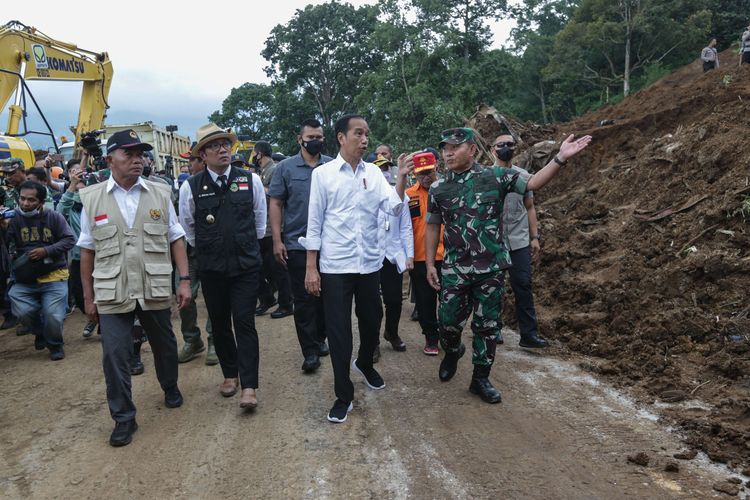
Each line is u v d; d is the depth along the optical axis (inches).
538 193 411.5
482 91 1298.0
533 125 585.0
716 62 762.2
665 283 214.2
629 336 203.2
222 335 184.1
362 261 163.9
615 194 319.6
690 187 265.0
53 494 131.0
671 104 498.9
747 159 250.5
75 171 281.0
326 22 1782.7
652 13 1263.5
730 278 201.2
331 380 199.2
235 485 131.6
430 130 1146.0
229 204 170.6
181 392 192.9
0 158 370.0
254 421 166.4
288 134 1881.2
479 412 165.2
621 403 164.2
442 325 178.5
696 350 182.2
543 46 1715.1
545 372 193.9
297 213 207.8
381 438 152.0
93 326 272.2
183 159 749.9
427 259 182.4
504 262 168.2
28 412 183.2
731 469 126.2
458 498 122.2
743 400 148.3
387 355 224.8
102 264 156.3
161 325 169.3
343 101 1829.5
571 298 246.4
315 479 132.6
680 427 145.9
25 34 464.8
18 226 237.9
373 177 166.1
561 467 131.8
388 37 1241.4
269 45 1813.5
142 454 148.6
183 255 173.8
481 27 1464.1
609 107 653.3
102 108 575.2
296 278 207.9
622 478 125.5
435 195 173.9
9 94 443.8
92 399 192.1
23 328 283.6
